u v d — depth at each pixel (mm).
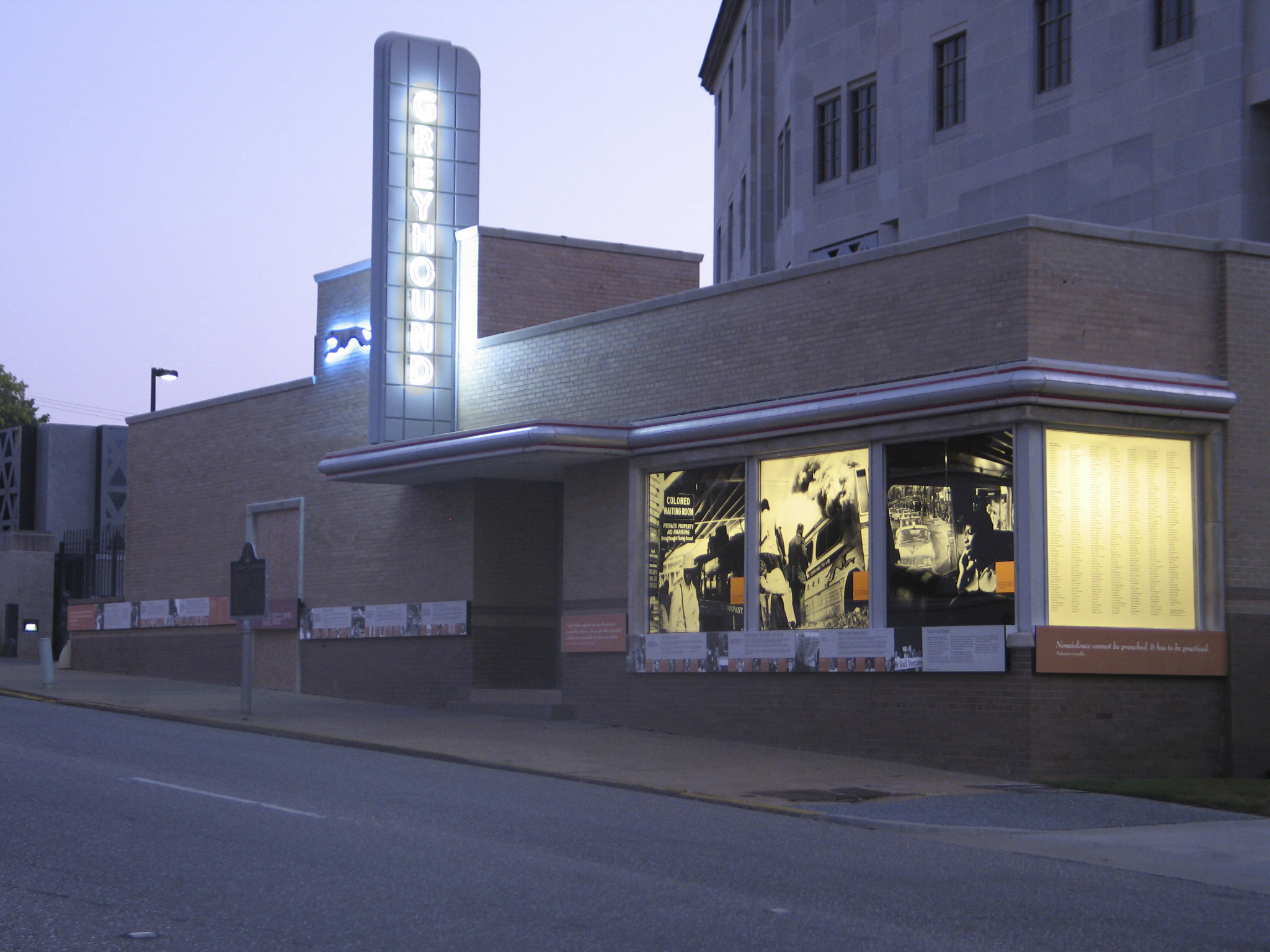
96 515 45406
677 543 20609
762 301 20000
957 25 28266
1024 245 17172
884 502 18094
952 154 28109
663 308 21328
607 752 17953
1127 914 9180
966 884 10023
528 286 24922
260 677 27438
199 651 29062
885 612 17969
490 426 22172
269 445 28031
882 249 18594
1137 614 17297
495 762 16688
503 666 23422
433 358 24391
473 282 24500
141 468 31547
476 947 7508
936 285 18016
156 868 9266
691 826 12383
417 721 21094
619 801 13938
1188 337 17891
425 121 24812
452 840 10758
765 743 19016
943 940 8078
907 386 17625
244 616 21250
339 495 26266
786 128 34375
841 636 18219
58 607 36531
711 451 20062
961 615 17297
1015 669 16594
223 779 13781
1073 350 17219
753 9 37188
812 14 32094
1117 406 17094
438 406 24344
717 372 20453
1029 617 16625
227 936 7570
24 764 14203
